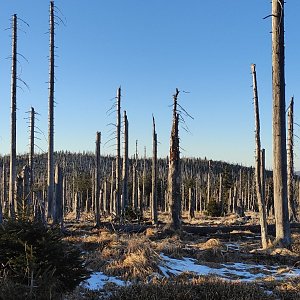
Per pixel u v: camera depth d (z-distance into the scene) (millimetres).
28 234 8703
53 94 25703
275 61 16156
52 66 25656
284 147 16141
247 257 14828
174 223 23312
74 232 20719
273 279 11391
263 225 17781
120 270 11836
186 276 11703
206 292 9531
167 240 18219
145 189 63281
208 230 23500
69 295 8992
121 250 13883
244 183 82500
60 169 22094
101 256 13180
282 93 16141
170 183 23922
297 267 13414
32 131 31188
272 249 15641
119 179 32531
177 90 24250
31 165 31188
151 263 12305
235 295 9391
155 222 30172
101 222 26438
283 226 15953
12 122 24219
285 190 16062
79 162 129875
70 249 9219
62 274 8758
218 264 13750
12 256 8547
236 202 65562
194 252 15258
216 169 126625
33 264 7863
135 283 10531
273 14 16109
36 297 7586
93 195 60344
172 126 24234
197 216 45281
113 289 10195
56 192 21734
